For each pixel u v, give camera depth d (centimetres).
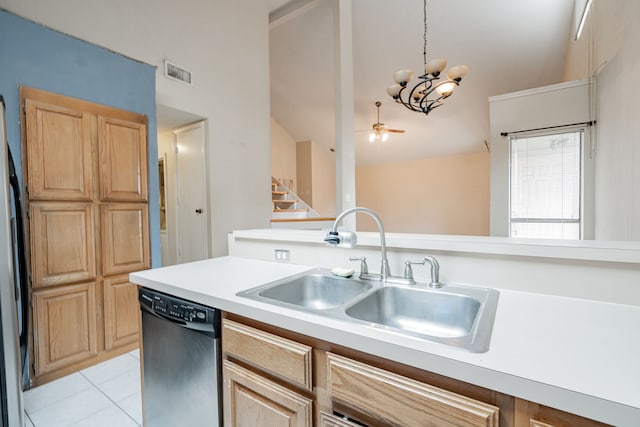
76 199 208
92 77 222
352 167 442
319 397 86
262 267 163
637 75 206
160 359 132
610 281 96
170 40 312
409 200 798
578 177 345
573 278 101
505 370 59
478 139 664
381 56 513
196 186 374
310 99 652
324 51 531
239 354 102
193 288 122
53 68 203
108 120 227
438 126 646
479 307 100
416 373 70
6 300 110
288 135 780
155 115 264
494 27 432
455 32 450
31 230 188
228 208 380
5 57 184
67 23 232
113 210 229
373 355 75
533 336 74
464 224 733
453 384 65
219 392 111
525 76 499
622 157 240
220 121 368
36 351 191
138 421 163
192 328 114
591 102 326
